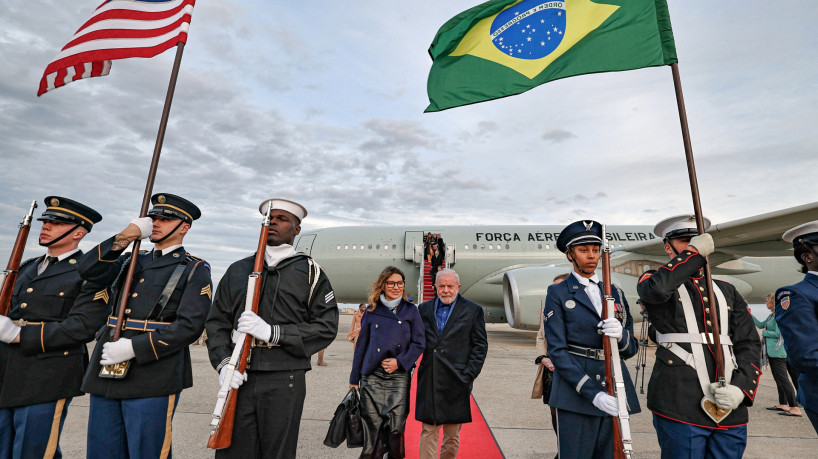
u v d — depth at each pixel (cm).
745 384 228
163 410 270
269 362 230
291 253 260
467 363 338
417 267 1541
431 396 327
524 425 485
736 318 251
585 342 259
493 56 371
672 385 238
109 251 262
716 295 252
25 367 275
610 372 229
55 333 278
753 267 1391
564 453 252
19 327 274
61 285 297
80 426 452
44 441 280
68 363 290
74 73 362
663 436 242
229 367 216
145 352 257
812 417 244
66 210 309
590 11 356
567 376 247
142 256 309
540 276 1249
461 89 373
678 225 283
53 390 281
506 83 364
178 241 306
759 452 414
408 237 1571
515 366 920
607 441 248
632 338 270
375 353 323
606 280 242
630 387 260
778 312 253
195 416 488
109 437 264
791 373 580
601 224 256
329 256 1562
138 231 269
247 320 220
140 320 272
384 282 342
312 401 579
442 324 349
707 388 232
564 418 254
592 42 348
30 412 276
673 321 248
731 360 240
